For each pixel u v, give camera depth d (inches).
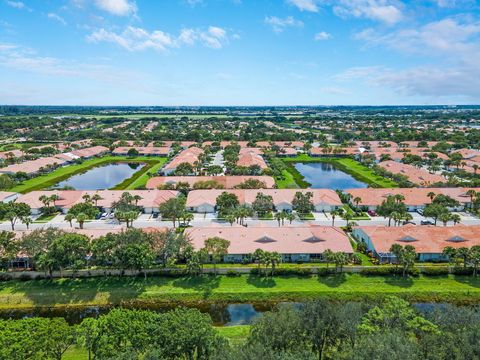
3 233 3449.8
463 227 3900.1
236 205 4874.5
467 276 3292.3
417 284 3176.7
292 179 6958.7
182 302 3011.8
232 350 1779.0
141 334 1951.3
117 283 3211.1
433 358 1633.9
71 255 3189.0
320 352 1990.7
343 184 6692.9
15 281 3243.1
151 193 5359.3
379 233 3769.7
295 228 3882.9
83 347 2121.1
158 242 3447.3
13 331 1924.2
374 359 1541.6
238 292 3078.2
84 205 4591.5
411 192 5310.0
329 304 2112.5
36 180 6835.6
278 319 1983.3
